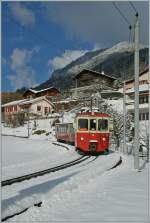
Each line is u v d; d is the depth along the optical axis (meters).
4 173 16.83
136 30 16.52
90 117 26.83
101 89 79.06
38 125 75.44
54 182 12.67
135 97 16.91
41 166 20.05
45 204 8.89
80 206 8.49
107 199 9.30
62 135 44.38
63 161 22.56
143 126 54.53
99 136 26.61
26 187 11.62
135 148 17.06
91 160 22.58
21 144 47.84
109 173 15.77
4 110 100.75
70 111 75.56
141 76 69.50
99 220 7.14
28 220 7.28
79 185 12.22
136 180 12.98
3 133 77.69
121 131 43.56
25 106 88.62
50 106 87.56
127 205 8.52
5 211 7.94
